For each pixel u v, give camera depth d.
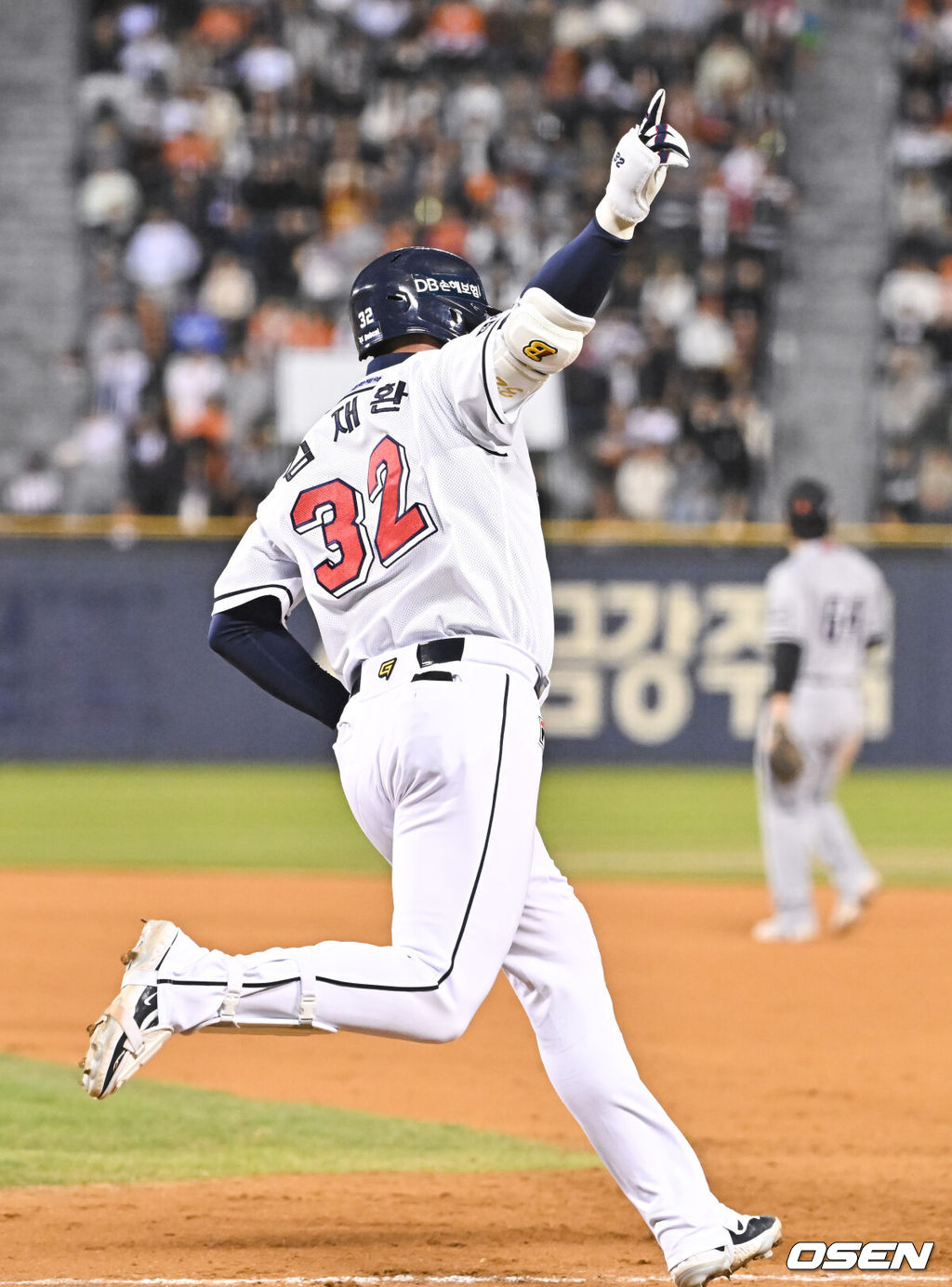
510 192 74.31
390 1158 18.55
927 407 72.69
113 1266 14.32
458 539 12.66
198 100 76.12
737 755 64.06
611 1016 13.34
